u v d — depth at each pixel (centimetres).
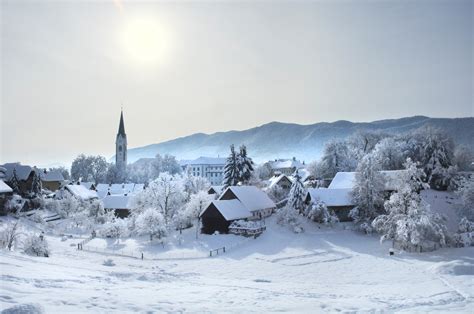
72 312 1373
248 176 9931
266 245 5981
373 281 3819
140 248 6169
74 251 5925
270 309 1833
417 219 5334
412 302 2248
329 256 5175
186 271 4481
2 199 7975
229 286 2944
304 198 7562
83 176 18212
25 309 1255
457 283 3231
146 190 8244
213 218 6894
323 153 10875
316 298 2381
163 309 1623
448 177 8525
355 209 6944
